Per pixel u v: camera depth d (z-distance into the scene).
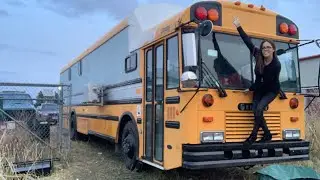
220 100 5.23
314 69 10.27
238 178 6.46
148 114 6.44
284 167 5.20
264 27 5.90
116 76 8.25
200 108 5.09
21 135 7.48
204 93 5.12
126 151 7.20
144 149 6.52
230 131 5.27
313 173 5.09
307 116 9.67
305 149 5.84
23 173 6.62
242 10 5.70
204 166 4.96
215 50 5.40
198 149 4.96
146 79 6.59
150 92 6.38
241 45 5.65
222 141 5.18
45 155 7.65
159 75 6.08
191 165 4.95
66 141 8.63
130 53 7.35
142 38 6.75
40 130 8.34
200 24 4.77
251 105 5.46
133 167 7.09
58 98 8.23
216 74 5.34
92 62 10.49
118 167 7.54
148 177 6.63
